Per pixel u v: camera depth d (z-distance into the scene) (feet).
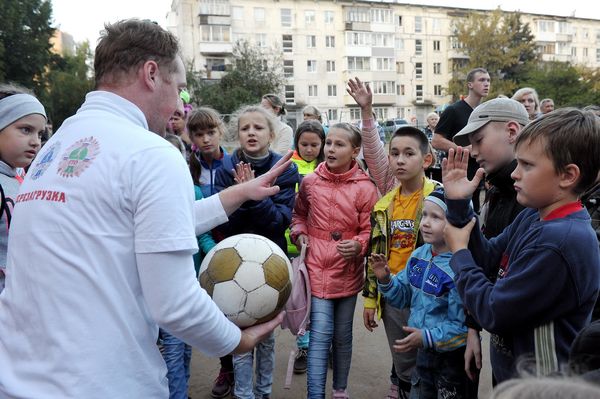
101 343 3.76
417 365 7.43
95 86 4.65
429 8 156.25
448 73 159.94
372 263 7.91
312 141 12.75
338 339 9.17
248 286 5.41
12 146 7.41
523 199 4.95
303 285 8.77
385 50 149.59
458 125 15.39
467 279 5.27
